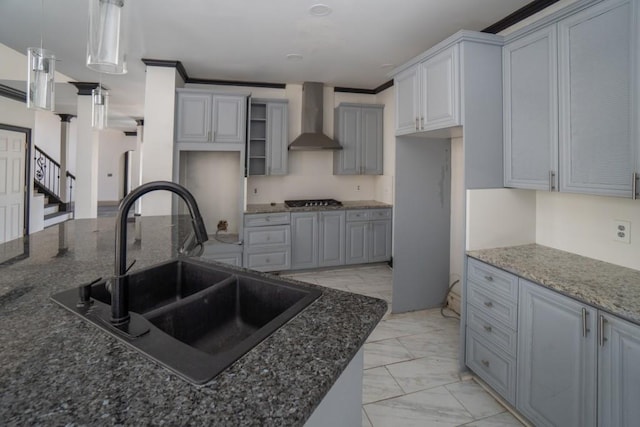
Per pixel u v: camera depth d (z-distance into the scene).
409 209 3.26
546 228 2.35
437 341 2.76
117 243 0.87
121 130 10.35
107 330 0.83
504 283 1.94
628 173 1.54
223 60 3.71
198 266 1.40
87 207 5.02
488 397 2.07
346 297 1.09
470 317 2.23
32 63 1.80
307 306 1.01
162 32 2.98
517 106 2.17
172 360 0.71
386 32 2.96
